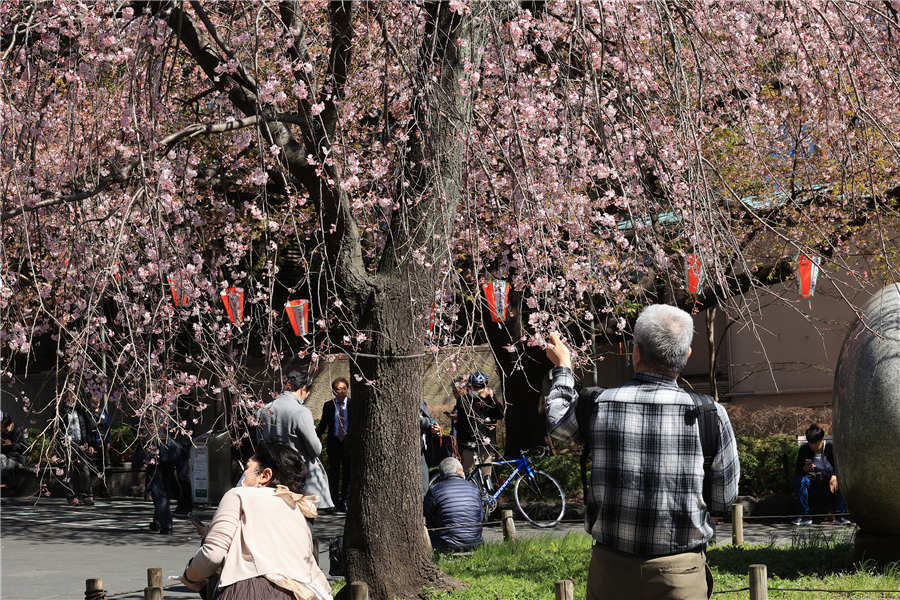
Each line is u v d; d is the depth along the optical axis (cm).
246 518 485
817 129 1034
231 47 868
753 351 2414
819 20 919
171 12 805
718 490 395
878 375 852
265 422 998
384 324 836
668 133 848
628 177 886
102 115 890
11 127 790
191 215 1013
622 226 1185
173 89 1080
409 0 802
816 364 2325
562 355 438
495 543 1133
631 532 391
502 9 822
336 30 867
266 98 793
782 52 1018
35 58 841
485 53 883
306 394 1040
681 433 392
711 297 1392
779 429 1866
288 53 873
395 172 845
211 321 1034
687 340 406
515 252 911
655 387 402
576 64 915
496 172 1014
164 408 948
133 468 2088
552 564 970
